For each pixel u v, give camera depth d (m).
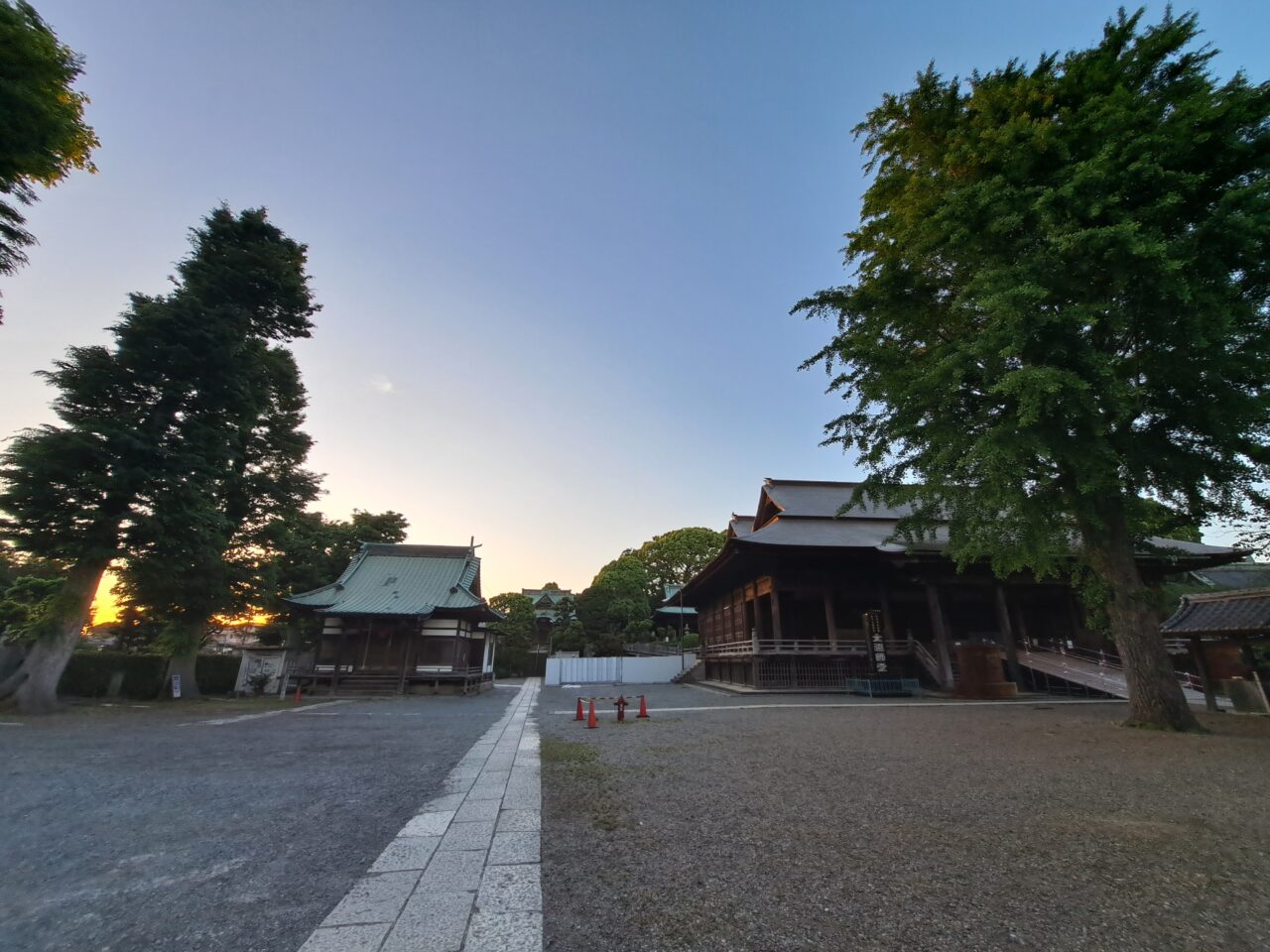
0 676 19.25
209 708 17.70
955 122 11.62
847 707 17.42
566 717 15.51
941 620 23.95
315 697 23.12
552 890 3.65
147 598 20.09
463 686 25.20
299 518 26.75
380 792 6.56
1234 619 14.25
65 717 14.46
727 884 3.71
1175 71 10.27
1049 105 10.40
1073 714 14.65
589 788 6.62
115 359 17.59
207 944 2.97
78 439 16.00
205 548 18.86
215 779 7.31
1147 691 11.27
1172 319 9.15
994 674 20.81
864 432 12.95
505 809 5.73
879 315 11.98
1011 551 12.28
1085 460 9.33
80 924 3.25
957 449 10.59
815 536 26.69
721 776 7.19
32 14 7.51
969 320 11.61
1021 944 2.87
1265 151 9.23
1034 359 9.52
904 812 5.41
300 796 6.39
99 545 16.50
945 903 3.37
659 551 60.97
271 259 21.39
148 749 9.84
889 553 23.28
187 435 18.53
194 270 20.38
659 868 4.02
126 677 21.34
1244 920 3.12
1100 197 8.73
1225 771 7.17
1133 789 6.25
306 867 4.16
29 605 22.80
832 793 6.21
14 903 3.55
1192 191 9.05
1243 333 9.33
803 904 3.37
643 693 25.39
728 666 29.67
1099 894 3.48
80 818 5.53
